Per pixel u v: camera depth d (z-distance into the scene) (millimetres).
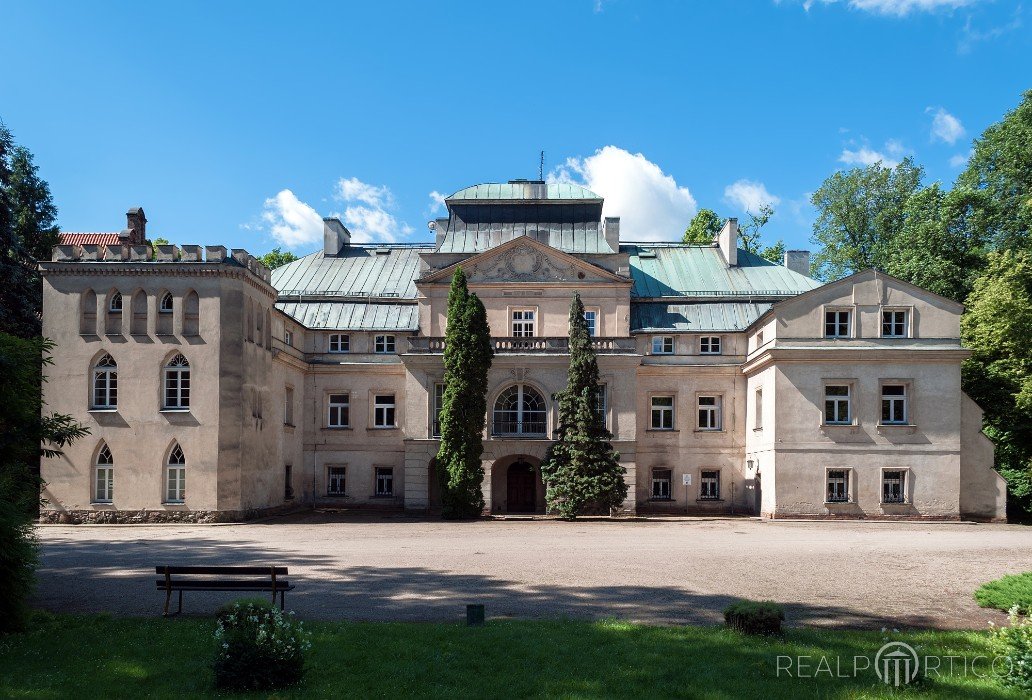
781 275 52062
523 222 50438
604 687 11523
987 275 45844
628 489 43031
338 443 48875
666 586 19906
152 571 22234
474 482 40906
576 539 30125
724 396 47875
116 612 16891
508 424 44188
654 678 11984
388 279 52844
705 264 53688
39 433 19312
